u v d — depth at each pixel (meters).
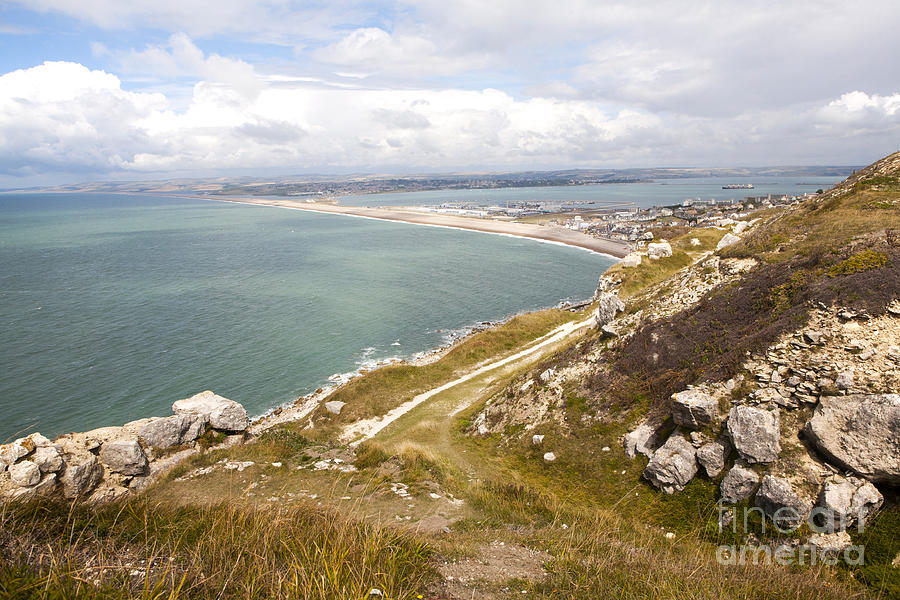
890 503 14.41
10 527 7.84
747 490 16.81
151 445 20.08
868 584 12.96
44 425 41.31
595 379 27.38
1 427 40.69
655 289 35.69
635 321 31.09
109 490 16.73
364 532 9.96
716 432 19.28
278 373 54.06
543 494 20.33
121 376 51.78
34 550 7.32
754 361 20.42
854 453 15.12
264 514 10.41
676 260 58.00
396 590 7.91
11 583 5.89
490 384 40.03
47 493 10.90
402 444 27.47
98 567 7.13
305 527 10.07
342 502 16.84
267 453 21.69
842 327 19.08
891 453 14.41
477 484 21.09
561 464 23.36
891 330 18.03
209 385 50.47
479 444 28.28
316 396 47.56
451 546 11.28
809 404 17.50
